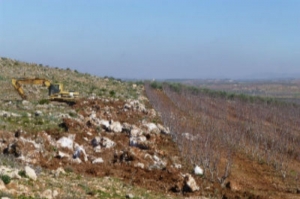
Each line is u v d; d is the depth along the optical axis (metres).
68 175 16.89
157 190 17.81
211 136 29.20
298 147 32.03
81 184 15.46
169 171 20.44
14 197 11.95
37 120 25.78
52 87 36.31
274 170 25.84
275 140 32.66
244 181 22.44
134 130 26.86
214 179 21.39
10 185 12.83
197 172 21.69
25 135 20.72
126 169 19.95
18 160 17.27
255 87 184.00
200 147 25.34
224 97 66.69
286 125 40.09
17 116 26.05
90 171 18.42
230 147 28.72
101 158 20.77
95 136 24.97
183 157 24.11
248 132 36.62
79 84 54.75
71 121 26.02
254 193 20.11
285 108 50.66
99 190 15.28
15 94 39.72
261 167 26.28
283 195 20.80
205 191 19.00
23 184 13.41
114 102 39.84
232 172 23.72
